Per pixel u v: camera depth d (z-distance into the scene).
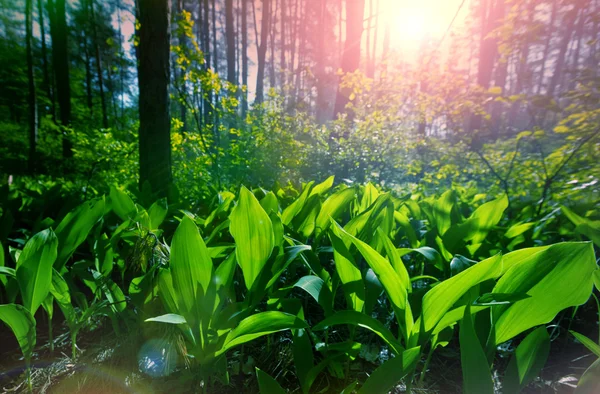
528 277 0.82
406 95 5.47
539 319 0.85
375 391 0.82
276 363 1.28
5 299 1.75
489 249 1.60
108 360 1.25
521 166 3.52
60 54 12.88
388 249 1.03
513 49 3.21
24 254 1.07
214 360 1.01
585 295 0.78
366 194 1.99
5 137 13.20
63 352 1.33
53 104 15.22
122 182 6.09
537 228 1.85
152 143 3.49
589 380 0.78
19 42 14.79
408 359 0.81
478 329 1.05
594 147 2.63
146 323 1.26
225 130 7.25
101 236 1.52
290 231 1.63
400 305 0.93
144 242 1.19
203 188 4.48
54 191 2.69
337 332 1.50
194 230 0.92
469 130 4.12
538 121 3.06
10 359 1.29
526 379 0.89
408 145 5.75
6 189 2.55
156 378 1.18
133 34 4.74
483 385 0.76
